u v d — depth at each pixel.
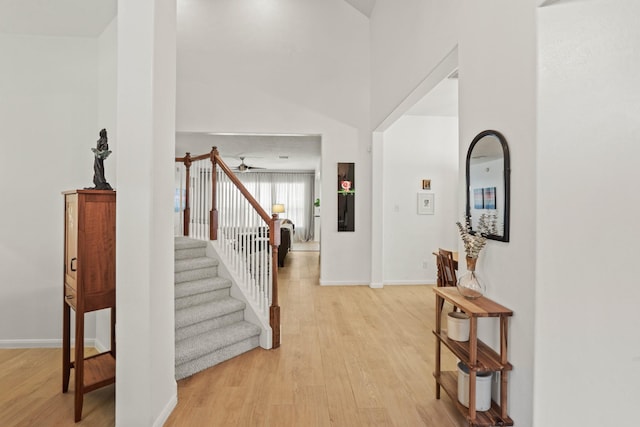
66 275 2.28
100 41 3.15
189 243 3.48
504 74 1.79
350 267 5.45
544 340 1.53
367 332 3.42
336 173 5.40
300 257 8.50
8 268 3.11
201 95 5.23
